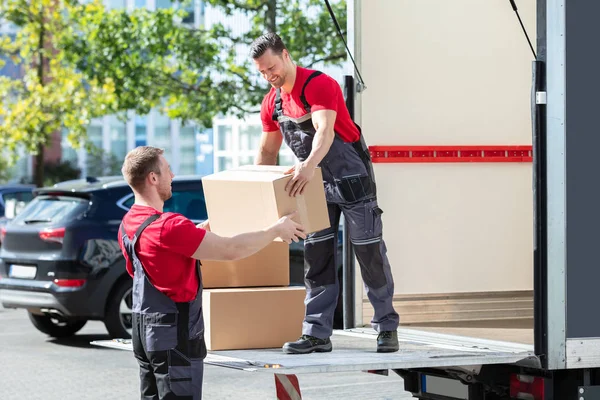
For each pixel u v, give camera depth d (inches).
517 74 449.1
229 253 275.1
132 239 276.5
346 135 322.7
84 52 1090.7
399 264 426.6
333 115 310.3
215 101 1012.5
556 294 299.7
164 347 272.7
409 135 425.4
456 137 435.2
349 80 406.9
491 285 444.5
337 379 555.8
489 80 442.9
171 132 2760.8
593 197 304.7
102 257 625.9
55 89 1453.0
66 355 627.2
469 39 437.7
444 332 385.4
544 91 300.7
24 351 642.8
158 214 279.6
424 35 427.5
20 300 641.0
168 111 1075.9
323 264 327.3
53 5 1386.6
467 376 338.0
